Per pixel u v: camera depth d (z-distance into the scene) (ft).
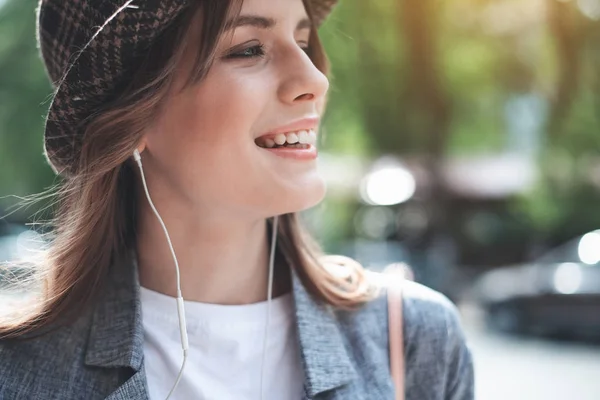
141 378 3.88
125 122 3.86
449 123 36.65
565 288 26.25
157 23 3.74
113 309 4.09
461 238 49.01
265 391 4.08
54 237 4.13
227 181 3.91
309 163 4.03
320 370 4.04
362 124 34.91
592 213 42.19
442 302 4.61
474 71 38.06
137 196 4.29
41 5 4.11
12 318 4.09
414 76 31.65
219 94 3.84
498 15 35.70
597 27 27.50
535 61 34.55
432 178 41.09
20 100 32.68
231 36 3.88
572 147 35.86
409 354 4.42
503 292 28.17
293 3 4.02
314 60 4.67
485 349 25.09
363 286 4.52
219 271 4.17
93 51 3.80
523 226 48.21
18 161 33.04
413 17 30.42
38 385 3.90
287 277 4.43
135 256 4.21
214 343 4.08
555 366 22.27
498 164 50.62
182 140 3.93
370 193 43.62
